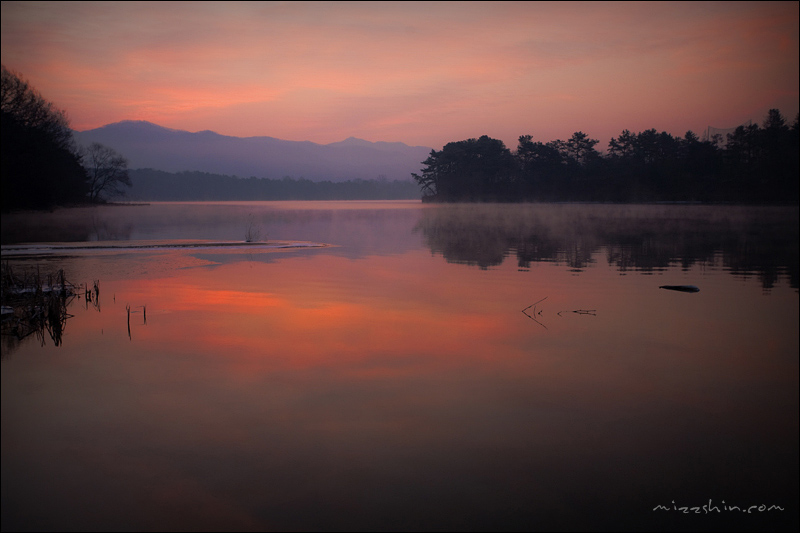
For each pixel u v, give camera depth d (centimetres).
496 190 14812
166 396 977
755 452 811
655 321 1537
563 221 6738
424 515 655
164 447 797
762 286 2122
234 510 658
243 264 2703
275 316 1572
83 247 3447
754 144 11881
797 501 700
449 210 10681
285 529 628
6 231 4803
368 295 1895
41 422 868
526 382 1062
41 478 718
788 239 4178
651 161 13650
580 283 2167
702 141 13300
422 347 1274
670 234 4672
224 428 853
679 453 809
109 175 12481
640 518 661
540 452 801
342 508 664
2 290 1814
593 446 823
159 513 650
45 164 7188
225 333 1384
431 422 883
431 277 2300
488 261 2845
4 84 6731
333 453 786
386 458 775
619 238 4291
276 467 751
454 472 746
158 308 1675
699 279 2300
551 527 643
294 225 6009
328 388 1020
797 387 1040
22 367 1118
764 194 11588
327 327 1450
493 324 1491
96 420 874
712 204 12112
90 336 1353
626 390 1027
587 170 14150
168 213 9344
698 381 1076
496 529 629
